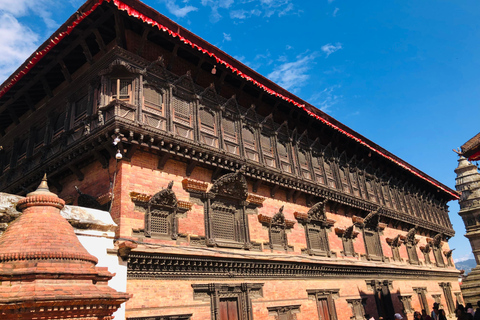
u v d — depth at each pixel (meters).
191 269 14.62
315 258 20.38
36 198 8.60
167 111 15.76
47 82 18.36
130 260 12.62
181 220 15.15
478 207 40.09
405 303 27.56
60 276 7.46
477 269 39.03
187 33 16.16
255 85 19.55
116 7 14.13
